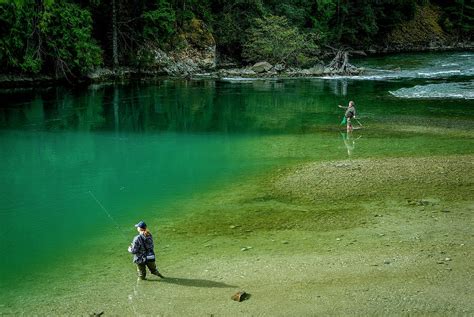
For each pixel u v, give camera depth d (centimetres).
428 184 1592
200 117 2867
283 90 3794
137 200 1528
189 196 1557
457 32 8038
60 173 1830
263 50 4891
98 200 1535
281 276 1034
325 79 4384
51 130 2550
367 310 898
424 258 1092
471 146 2075
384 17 7294
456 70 4769
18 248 1198
